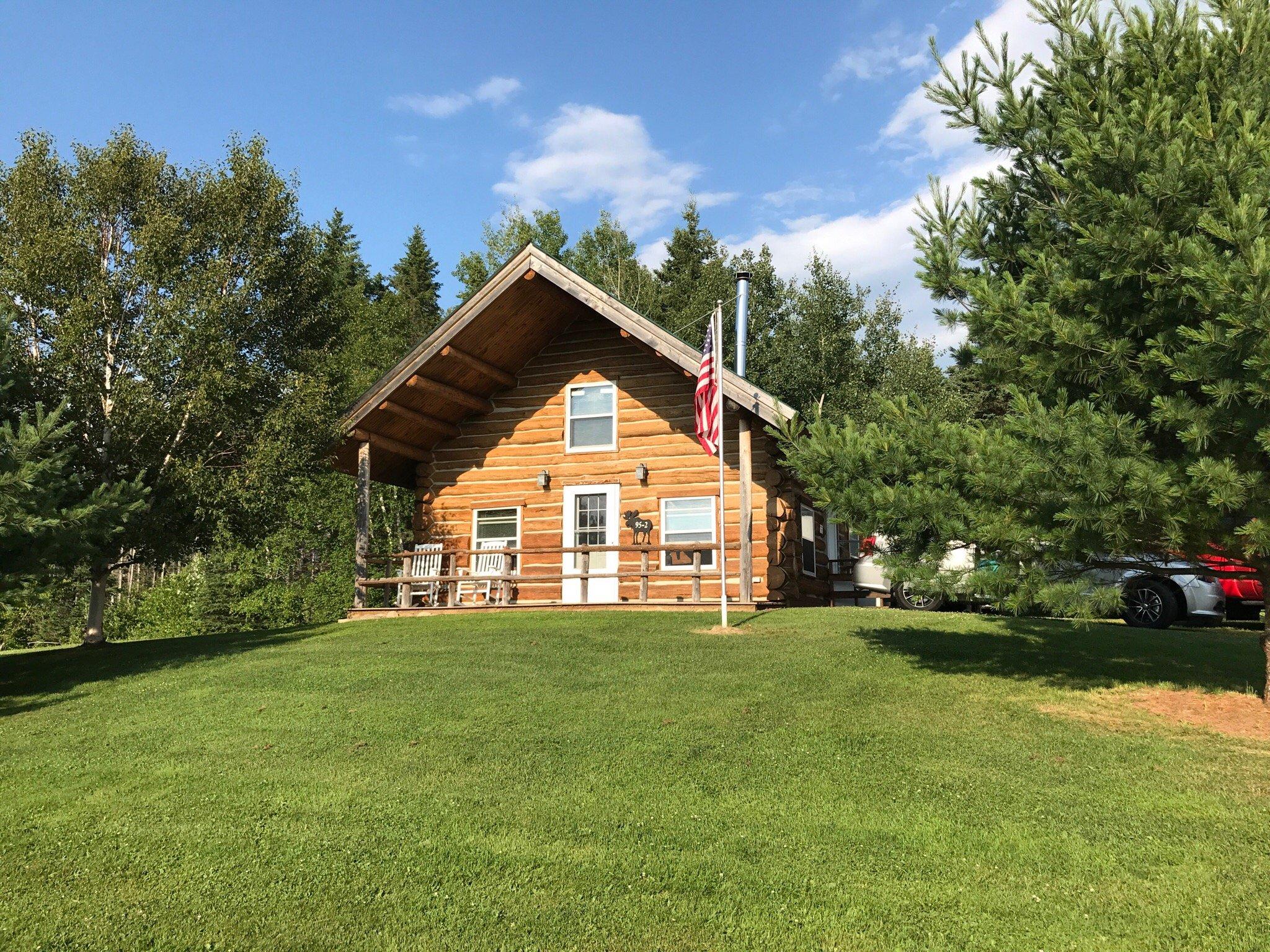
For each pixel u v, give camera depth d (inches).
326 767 289.0
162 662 484.7
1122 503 280.2
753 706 337.4
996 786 257.8
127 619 1558.8
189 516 601.9
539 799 256.5
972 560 350.9
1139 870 208.1
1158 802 244.4
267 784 276.2
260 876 215.9
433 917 195.3
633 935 186.5
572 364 753.0
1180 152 285.3
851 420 352.8
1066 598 297.3
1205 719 315.0
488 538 755.4
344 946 185.0
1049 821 234.5
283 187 654.5
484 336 702.5
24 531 414.6
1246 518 291.9
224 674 427.5
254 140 656.4
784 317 1386.6
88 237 575.8
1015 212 373.4
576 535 730.2
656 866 215.5
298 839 235.6
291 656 465.1
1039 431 287.1
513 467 754.2
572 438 744.3
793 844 225.3
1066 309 321.1
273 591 1353.3
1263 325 250.5
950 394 1055.0
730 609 592.7
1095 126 318.0
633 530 712.4
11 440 410.9
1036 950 178.7
